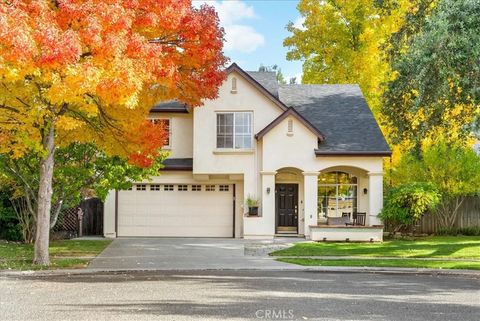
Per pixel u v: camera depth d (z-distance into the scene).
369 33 32.28
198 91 17.33
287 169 27.03
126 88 13.60
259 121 26.48
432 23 17.27
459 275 16.30
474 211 29.03
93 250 21.48
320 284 13.91
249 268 17.14
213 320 9.30
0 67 12.72
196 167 26.31
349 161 25.91
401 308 10.61
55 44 12.83
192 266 17.50
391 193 25.75
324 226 25.20
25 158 18.80
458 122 20.38
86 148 19.80
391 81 20.83
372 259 19.16
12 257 18.83
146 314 9.80
